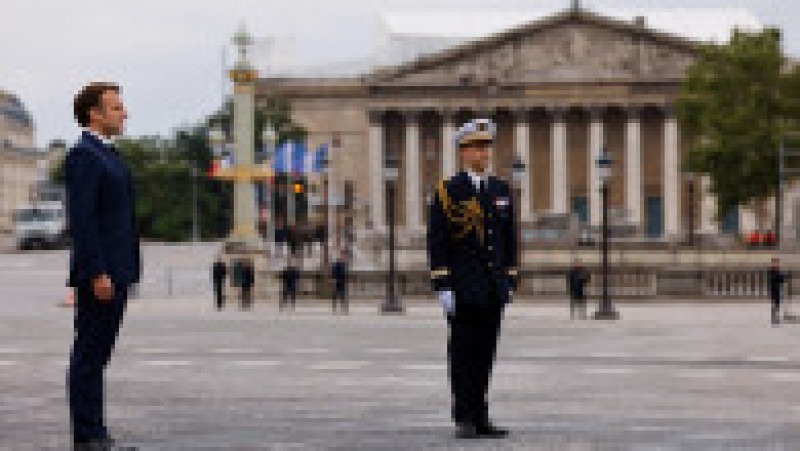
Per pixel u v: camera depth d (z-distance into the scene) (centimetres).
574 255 17325
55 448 2623
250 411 3341
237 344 6347
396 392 3894
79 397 2500
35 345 6166
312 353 5681
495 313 2805
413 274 12769
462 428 2812
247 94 13212
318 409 3394
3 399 3628
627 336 7244
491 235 2781
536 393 3859
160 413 3284
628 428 2981
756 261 16550
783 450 2617
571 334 7469
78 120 2553
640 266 13300
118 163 2523
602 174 10900
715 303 12562
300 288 12694
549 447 2647
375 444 2703
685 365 4981
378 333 7462
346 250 14962
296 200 17612
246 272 11412
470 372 2823
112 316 2508
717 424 3066
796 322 9075
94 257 2441
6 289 13838
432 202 2806
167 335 7169
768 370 4744
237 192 13200
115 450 2536
